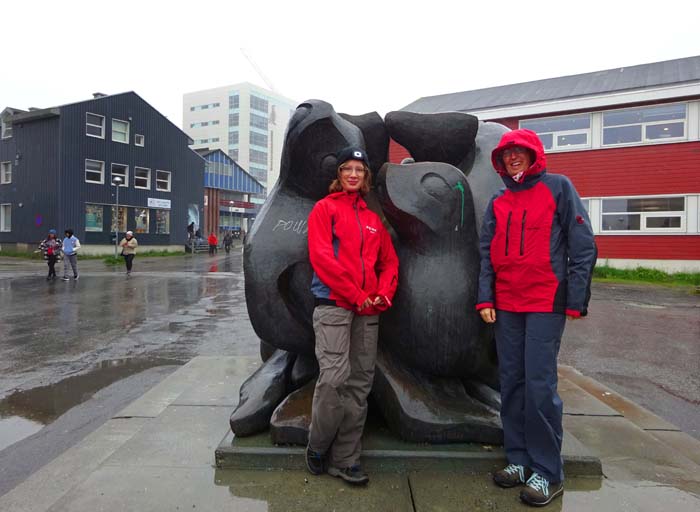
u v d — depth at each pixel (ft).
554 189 7.00
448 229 8.26
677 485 7.48
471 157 9.71
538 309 6.94
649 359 19.34
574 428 9.97
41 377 16.20
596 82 62.28
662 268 54.39
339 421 7.20
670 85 52.19
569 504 6.87
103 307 31.22
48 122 80.89
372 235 7.38
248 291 9.01
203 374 13.83
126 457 8.23
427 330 8.22
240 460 7.88
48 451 10.77
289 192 9.34
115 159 87.97
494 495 7.08
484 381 9.53
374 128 9.70
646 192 54.90
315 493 7.11
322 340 7.13
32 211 83.92
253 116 263.49
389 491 7.18
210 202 146.30
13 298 35.06
